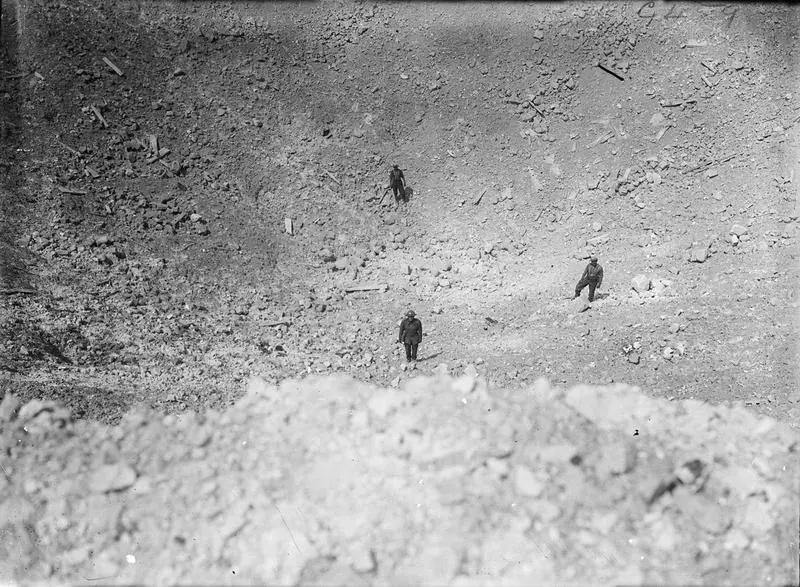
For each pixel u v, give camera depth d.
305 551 7.38
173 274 16.47
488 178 20.28
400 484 8.02
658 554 7.22
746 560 7.21
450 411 8.88
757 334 13.41
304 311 15.99
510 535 7.43
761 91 20.47
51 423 8.99
